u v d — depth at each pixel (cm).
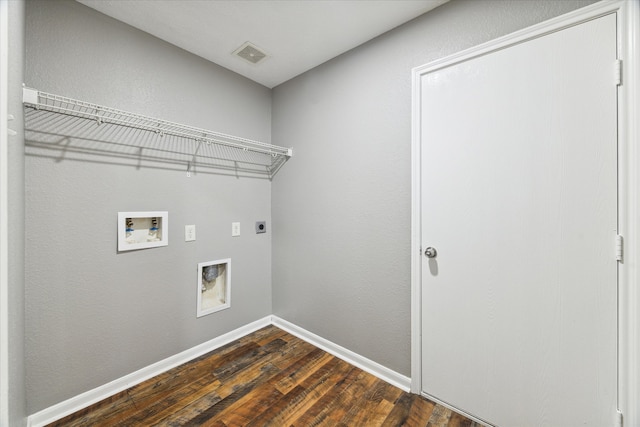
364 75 180
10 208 79
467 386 140
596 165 107
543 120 117
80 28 145
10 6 72
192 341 195
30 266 131
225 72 212
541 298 119
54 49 137
